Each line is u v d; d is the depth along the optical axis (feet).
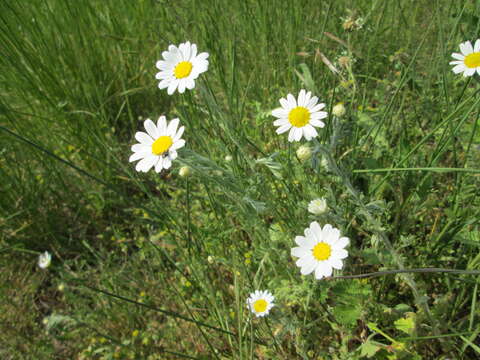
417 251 0.86
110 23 1.59
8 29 1.29
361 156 0.94
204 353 0.91
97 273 1.16
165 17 1.42
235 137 0.75
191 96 1.06
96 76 1.49
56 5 1.43
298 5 1.28
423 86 1.07
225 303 0.97
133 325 1.01
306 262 0.59
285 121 0.64
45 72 1.36
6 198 1.21
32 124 1.33
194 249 0.97
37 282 1.16
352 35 1.21
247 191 0.70
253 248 1.01
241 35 1.37
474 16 1.00
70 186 1.33
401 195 0.91
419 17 1.36
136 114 1.54
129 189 1.34
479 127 0.85
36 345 1.01
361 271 0.88
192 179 1.12
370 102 1.26
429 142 1.08
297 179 0.84
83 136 1.34
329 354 0.79
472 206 0.82
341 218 0.66
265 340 0.82
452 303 0.79
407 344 0.72
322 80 1.12
